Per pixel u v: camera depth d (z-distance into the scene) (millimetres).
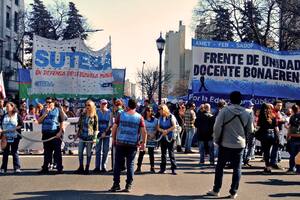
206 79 18969
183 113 19203
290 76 19469
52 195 9156
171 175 12125
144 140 9797
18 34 71000
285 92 19422
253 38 48250
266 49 19328
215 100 18969
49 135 11977
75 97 19203
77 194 9289
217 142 9336
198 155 17328
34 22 69125
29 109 19062
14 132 11914
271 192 9906
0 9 70062
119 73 27281
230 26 49719
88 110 12070
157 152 17938
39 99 20547
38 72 18859
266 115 12695
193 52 18938
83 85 19250
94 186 10227
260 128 12727
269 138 12641
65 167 13383
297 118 12648
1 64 69438
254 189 10227
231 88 19062
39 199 8766
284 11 45000
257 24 47156
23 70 21234
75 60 19141
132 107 9758
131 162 9711
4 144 11844
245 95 19062
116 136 9719
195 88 18953
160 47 23734
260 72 19219
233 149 9195
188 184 10734
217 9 49938
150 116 12602
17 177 11367
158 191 9789
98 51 19422
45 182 10680
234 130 9219
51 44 19000
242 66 19109
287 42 46094
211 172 12805
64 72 19078
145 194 9422
